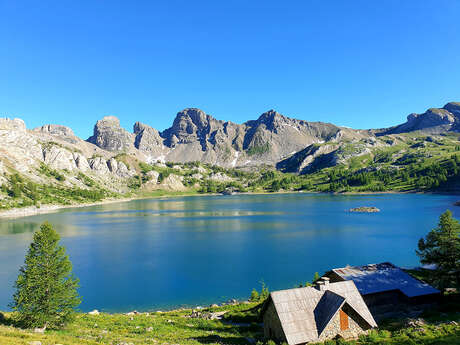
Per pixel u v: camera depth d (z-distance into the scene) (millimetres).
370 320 30953
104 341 30891
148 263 82812
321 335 29344
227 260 84438
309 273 71625
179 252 94688
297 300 31656
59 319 35250
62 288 35531
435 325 32500
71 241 113000
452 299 43562
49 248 35531
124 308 54531
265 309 33625
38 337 27750
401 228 125000
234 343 32938
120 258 88188
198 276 71188
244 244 104062
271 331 32469
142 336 35094
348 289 33406
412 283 44438
